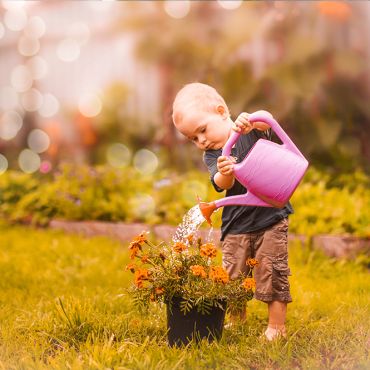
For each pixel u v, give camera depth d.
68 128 16.86
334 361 4.56
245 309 5.88
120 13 15.32
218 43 13.75
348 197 10.32
